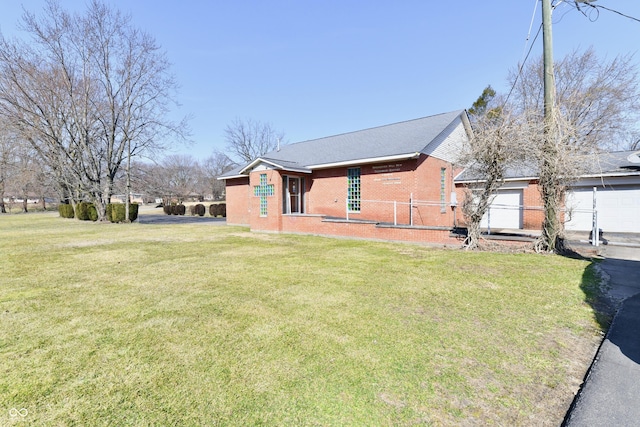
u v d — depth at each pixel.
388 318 4.05
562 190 8.41
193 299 4.89
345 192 14.82
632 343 3.28
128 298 4.98
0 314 4.30
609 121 19.27
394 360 2.99
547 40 7.95
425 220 13.25
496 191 9.33
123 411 2.29
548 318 4.03
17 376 2.77
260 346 3.29
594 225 9.63
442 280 5.88
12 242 12.08
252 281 5.94
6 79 19.61
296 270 6.82
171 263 7.73
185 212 35.84
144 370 2.85
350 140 17.44
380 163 13.49
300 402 2.38
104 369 2.88
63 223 23.06
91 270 7.04
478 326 3.79
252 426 2.12
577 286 5.38
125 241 12.12
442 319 4.01
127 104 23.03
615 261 7.28
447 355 3.09
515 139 8.07
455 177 16.06
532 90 22.84
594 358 3.02
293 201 16.03
